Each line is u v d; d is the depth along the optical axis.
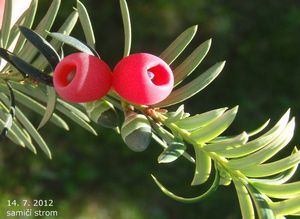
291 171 0.16
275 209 0.16
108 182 0.70
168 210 0.70
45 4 0.69
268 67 0.86
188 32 0.17
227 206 0.71
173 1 0.81
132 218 0.68
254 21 0.88
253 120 0.80
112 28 0.78
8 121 0.17
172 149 0.15
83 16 0.17
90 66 0.15
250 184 0.16
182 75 0.17
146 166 0.73
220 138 0.16
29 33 0.16
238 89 0.82
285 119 0.15
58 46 0.18
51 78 0.17
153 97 0.15
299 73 0.86
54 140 0.71
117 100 0.16
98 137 0.73
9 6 0.19
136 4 0.79
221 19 0.83
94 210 0.67
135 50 0.76
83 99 0.15
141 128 0.16
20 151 0.68
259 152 0.15
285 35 0.88
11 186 0.65
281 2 0.92
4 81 0.19
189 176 0.73
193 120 0.16
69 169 0.69
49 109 0.17
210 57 0.81
